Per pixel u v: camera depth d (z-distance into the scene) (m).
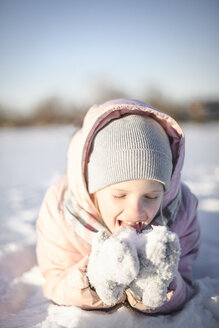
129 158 1.02
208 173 3.53
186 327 0.95
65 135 9.54
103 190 1.06
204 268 1.37
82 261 1.02
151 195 1.04
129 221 1.02
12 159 5.20
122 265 0.77
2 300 1.13
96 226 1.13
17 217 2.15
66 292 1.00
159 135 1.10
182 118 12.92
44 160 5.01
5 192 2.99
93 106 1.32
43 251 1.20
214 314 1.01
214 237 1.69
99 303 0.97
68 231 1.15
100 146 1.08
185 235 1.24
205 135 7.94
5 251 1.45
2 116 14.23
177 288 1.01
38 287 1.26
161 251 0.80
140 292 0.86
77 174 1.16
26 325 0.98
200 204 2.27
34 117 14.32
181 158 1.17
